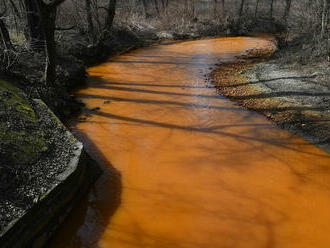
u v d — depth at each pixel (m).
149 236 5.11
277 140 7.97
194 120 9.23
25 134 6.20
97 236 5.12
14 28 14.05
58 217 5.20
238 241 4.98
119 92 11.83
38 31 12.90
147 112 9.85
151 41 24.12
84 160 6.34
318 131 8.16
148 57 18.33
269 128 8.60
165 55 18.88
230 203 5.82
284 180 6.45
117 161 7.22
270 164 6.98
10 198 4.75
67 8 20.98
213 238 5.05
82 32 19.69
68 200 5.48
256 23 30.69
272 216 5.49
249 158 7.23
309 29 15.76
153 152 7.56
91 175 6.52
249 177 6.56
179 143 7.95
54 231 5.10
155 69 15.24
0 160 5.27
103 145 7.91
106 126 8.95
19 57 11.20
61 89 10.52
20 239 4.36
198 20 30.41
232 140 8.03
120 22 23.42
